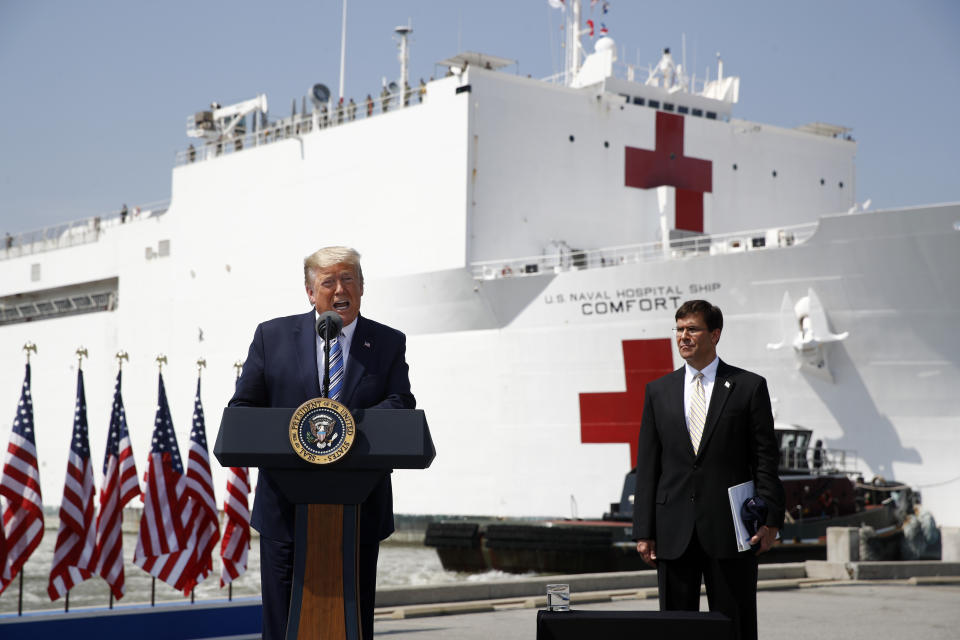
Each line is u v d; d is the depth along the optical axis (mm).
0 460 37219
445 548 19344
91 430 33688
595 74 27234
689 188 26891
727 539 5449
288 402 4453
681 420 5613
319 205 27203
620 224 26031
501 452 22844
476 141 24031
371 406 4410
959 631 9273
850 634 9078
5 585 8891
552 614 4645
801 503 17516
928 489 19000
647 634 4566
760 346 20172
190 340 30578
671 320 20938
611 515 17875
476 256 23906
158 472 10898
